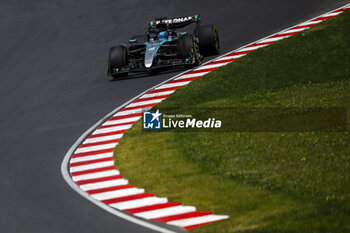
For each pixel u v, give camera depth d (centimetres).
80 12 11694
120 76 7975
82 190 4706
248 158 4766
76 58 9212
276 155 4741
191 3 11212
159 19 8088
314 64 6988
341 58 6994
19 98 7756
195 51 7669
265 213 3666
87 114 6769
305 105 5884
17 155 5828
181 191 4362
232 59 7794
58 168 5325
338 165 4347
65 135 6216
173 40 7738
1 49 10206
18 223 4100
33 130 6525
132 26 10512
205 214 3862
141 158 5219
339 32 7694
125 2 11875
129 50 7900
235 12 10300
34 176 5191
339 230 3164
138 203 4253
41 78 8475
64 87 7912
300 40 7750
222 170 4622
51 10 12031
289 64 7125
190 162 4938
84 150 5712
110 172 5047
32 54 9731
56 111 7044
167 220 3844
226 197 4103
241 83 6844
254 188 4184
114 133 6053
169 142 5503
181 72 7669
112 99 7106
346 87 6200
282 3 10344
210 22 9981
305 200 3819
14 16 11900
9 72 8956
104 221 3947
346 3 9531
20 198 4666
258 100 6275
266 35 8675
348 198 3712
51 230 3888
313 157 4584
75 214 4159
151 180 4688
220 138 5356
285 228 3291
